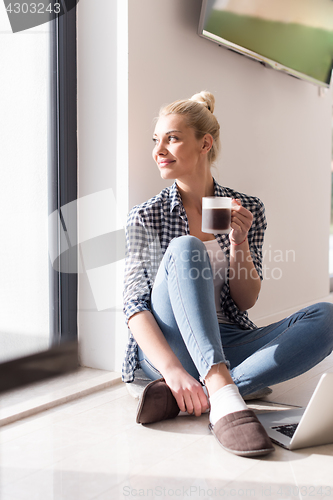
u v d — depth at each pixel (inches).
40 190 69.3
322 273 127.8
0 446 47.2
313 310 52.2
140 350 59.3
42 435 49.9
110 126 69.4
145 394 51.5
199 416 54.6
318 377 71.0
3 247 65.0
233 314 61.9
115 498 37.1
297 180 113.3
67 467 42.4
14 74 65.4
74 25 71.2
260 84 97.9
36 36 67.7
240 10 82.8
